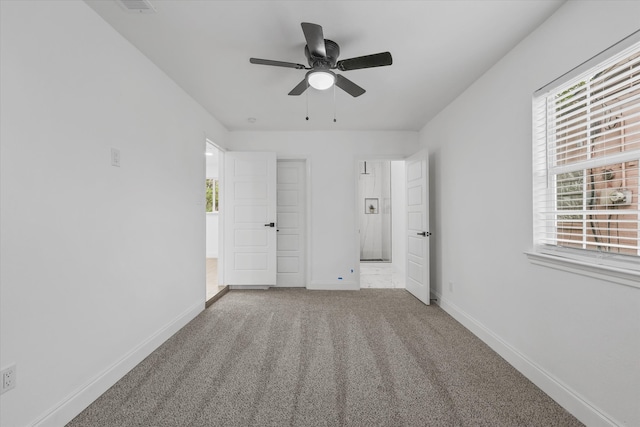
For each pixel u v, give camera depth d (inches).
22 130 55.8
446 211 140.1
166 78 107.7
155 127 100.6
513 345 89.3
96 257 73.8
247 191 175.6
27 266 56.6
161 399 72.1
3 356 52.4
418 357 93.3
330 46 85.9
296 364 88.7
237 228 175.6
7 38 53.1
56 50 62.8
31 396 57.1
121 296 82.9
